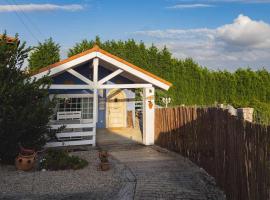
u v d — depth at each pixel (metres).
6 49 11.22
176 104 29.00
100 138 17.72
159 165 11.57
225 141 8.39
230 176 7.82
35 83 11.66
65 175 9.94
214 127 9.66
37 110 11.10
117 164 11.65
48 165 10.67
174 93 29.05
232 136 7.68
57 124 15.33
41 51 26.14
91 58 15.24
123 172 10.43
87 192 8.39
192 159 12.10
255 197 6.09
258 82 30.25
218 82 30.05
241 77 30.28
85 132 15.52
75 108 18.25
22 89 11.08
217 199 7.96
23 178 9.52
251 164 6.32
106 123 21.59
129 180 9.48
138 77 16.50
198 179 9.66
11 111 10.48
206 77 29.89
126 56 29.11
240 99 30.09
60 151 11.91
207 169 10.44
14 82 11.22
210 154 10.11
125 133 19.42
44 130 11.83
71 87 15.13
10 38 13.43
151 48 29.47
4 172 10.16
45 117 11.58
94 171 10.54
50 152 11.95
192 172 10.51
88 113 18.58
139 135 18.75
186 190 8.59
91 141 15.61
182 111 13.17
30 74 12.34
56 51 26.86
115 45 29.41
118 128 21.42
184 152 13.04
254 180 6.15
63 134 15.17
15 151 10.93
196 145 11.66
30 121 10.88
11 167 10.81
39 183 9.06
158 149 14.88
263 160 5.74
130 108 22.00
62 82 18.30
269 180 5.47
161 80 16.45
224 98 30.05
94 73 15.53
